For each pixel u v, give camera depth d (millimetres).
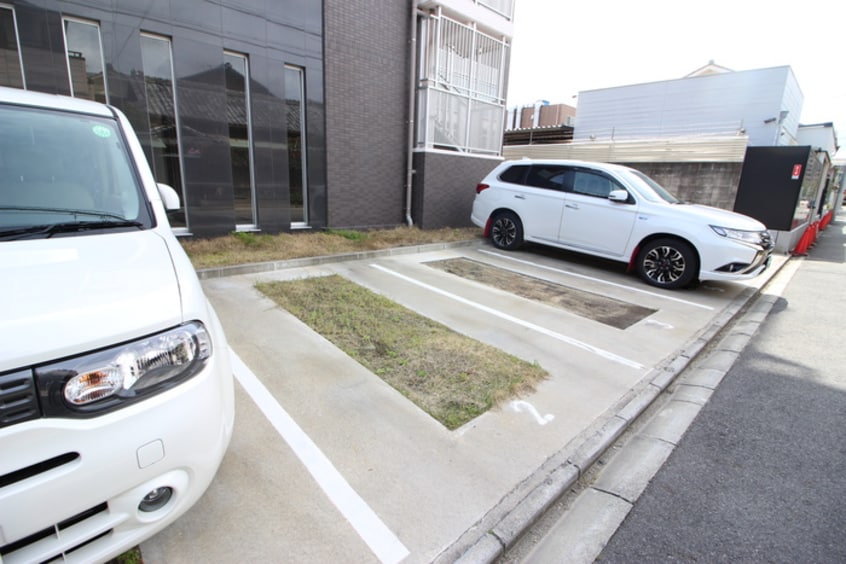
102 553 1291
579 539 1939
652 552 1872
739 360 3986
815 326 4984
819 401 3238
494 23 9523
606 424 2703
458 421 2600
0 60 4594
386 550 1728
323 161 7523
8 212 1853
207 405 1489
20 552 1169
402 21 8250
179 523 1780
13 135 2057
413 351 3445
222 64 6098
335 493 1992
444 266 6367
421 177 8844
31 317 1249
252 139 6598
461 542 1792
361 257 6414
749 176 10141
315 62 7094
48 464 1186
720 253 5562
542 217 7148
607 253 6527
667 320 4770
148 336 1400
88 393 1239
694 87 14992
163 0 5477
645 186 6395
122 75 5289
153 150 5695
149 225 2113
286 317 3961
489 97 10047
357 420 2537
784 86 13508
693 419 2955
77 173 2117
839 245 12375
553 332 4156
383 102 8227
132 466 1280
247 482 2023
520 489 2100
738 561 1841
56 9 4777
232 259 5441
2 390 1140
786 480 2365
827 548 1916
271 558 1656
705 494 2240
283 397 2725
